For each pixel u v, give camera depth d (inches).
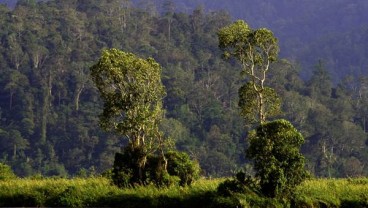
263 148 1961.1
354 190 2103.8
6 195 2097.7
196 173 2224.4
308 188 2046.0
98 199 2041.1
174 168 2202.3
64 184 2237.9
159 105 2199.8
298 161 1974.7
